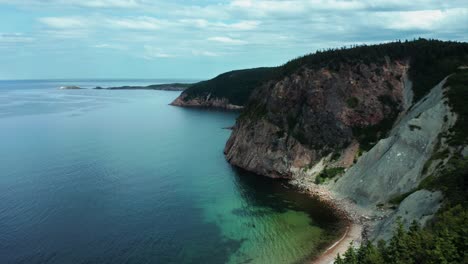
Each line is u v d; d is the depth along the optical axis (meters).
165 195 67.06
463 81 66.44
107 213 58.12
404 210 45.38
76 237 49.84
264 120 87.88
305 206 61.59
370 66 85.94
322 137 80.38
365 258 34.88
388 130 76.31
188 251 46.88
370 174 61.59
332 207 60.62
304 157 79.06
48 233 50.78
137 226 53.75
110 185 71.94
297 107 86.69
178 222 55.44
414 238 32.91
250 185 73.44
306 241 49.38
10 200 62.81
